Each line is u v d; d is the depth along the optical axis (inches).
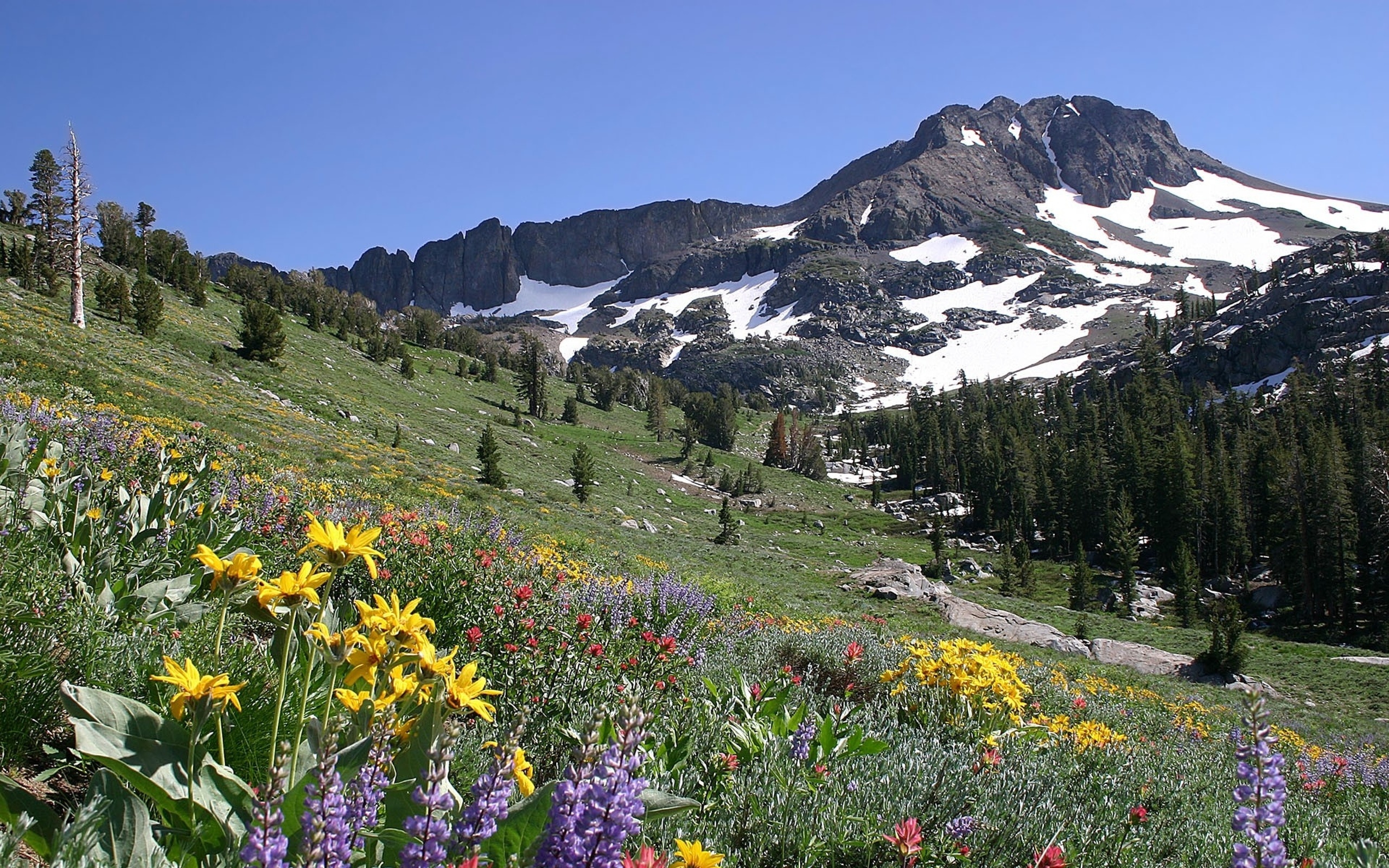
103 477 227.6
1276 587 2549.2
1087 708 445.1
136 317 1898.4
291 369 2394.2
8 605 117.5
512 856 70.6
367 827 68.1
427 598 217.2
